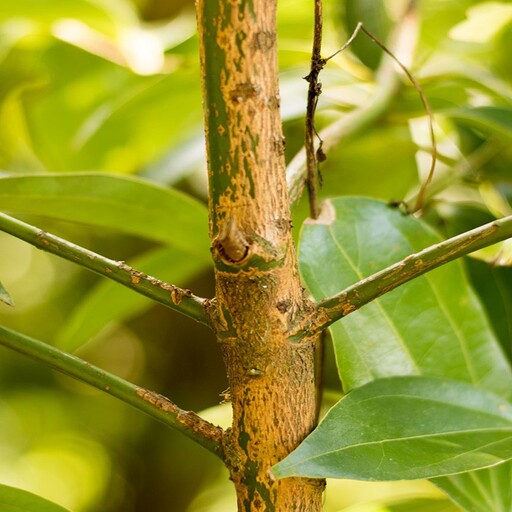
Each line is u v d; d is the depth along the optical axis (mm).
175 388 2072
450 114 944
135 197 920
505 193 992
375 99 978
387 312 863
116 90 1270
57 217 923
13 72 1308
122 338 2195
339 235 867
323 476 780
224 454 799
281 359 792
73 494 2617
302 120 1194
